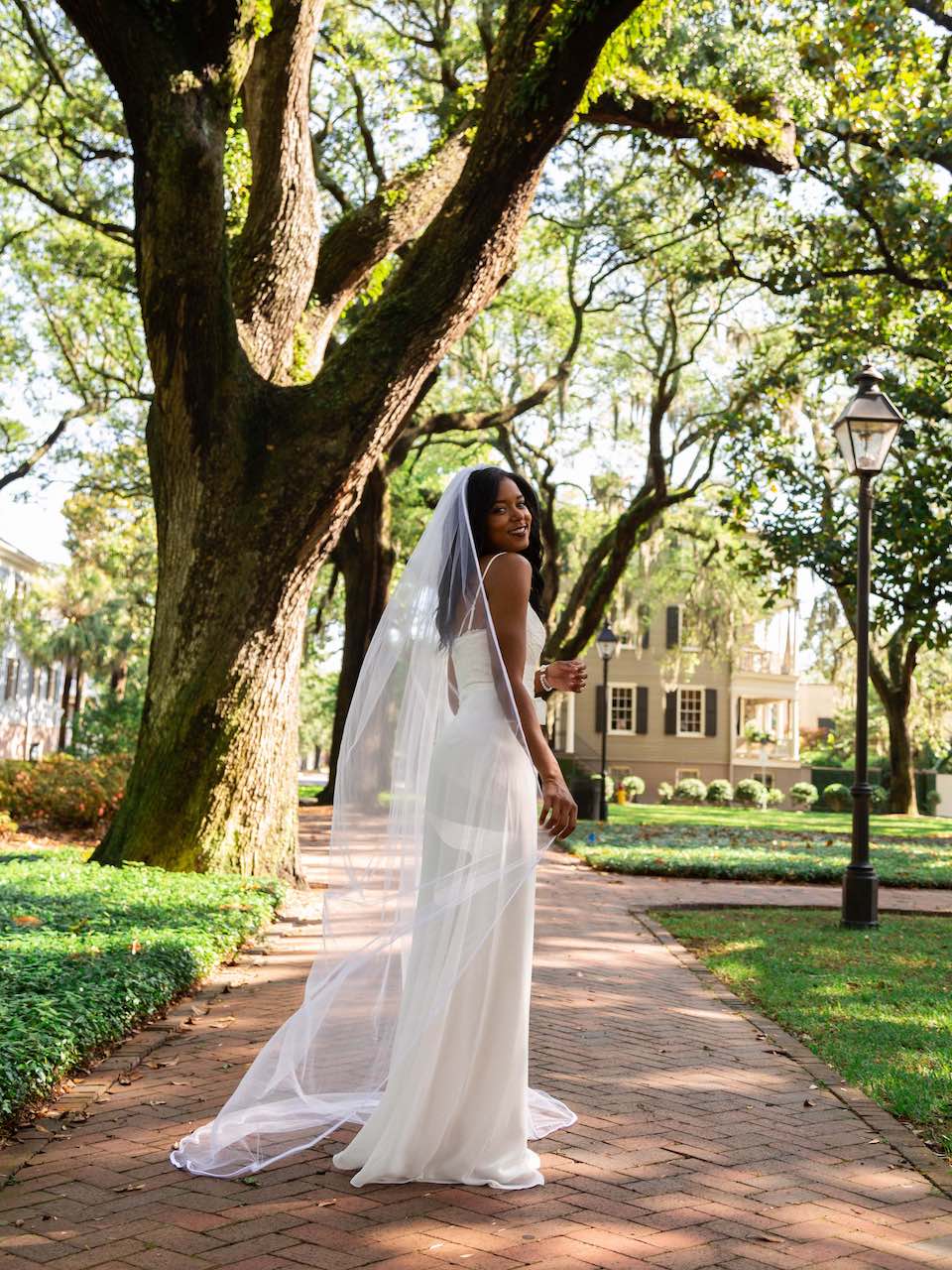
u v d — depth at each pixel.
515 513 3.81
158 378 9.59
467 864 3.51
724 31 13.95
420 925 3.54
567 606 26.84
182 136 8.44
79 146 20.33
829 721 63.41
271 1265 2.83
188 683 9.89
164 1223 3.08
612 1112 4.27
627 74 13.09
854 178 15.41
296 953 7.22
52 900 7.74
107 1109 4.10
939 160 15.12
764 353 22.12
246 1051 4.93
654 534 28.34
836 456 25.83
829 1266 2.95
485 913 3.48
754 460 20.31
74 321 25.44
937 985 7.01
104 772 16.73
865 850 9.70
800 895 11.98
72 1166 3.52
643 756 43.25
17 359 25.69
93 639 30.45
